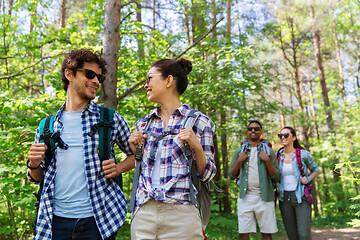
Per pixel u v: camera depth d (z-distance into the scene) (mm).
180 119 1796
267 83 7422
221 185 9336
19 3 6715
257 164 4242
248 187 4277
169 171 1670
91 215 1868
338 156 13109
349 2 14945
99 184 1933
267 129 9703
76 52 2086
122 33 5129
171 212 1634
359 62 18250
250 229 4227
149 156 1741
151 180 1712
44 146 1867
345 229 9570
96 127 1995
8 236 5059
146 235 1649
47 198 1876
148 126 1862
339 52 17234
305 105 20000
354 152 11500
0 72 7777
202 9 7910
